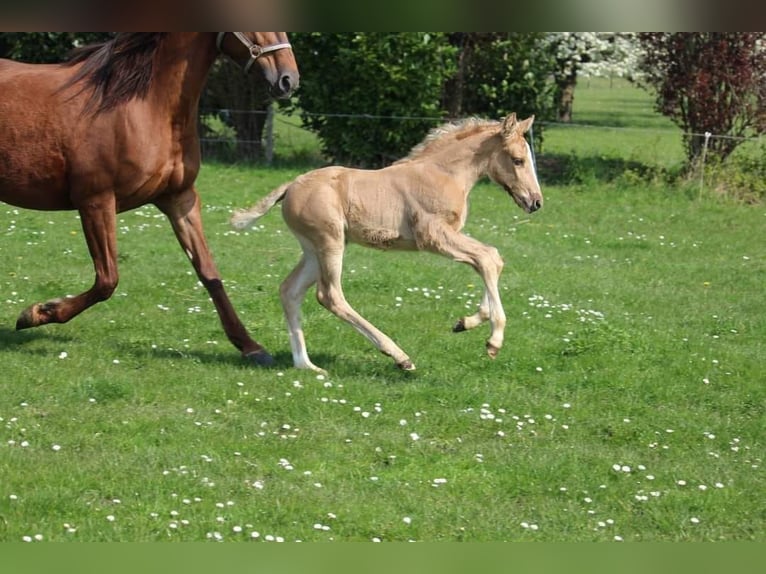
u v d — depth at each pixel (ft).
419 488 23.90
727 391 28.43
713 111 50.60
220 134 55.47
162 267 34.55
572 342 30.17
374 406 26.58
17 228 37.73
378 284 33.81
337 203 27.40
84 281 33.06
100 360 27.86
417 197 27.40
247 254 36.68
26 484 23.18
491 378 28.30
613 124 79.05
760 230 43.65
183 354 28.50
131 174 27.32
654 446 25.84
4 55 53.88
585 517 23.45
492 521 23.16
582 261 38.50
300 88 52.39
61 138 27.25
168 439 24.88
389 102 50.55
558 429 26.27
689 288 36.19
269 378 27.45
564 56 59.62
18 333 29.01
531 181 27.53
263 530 22.56
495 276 27.22
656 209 46.60
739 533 23.29
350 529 22.72
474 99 55.06
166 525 22.44
